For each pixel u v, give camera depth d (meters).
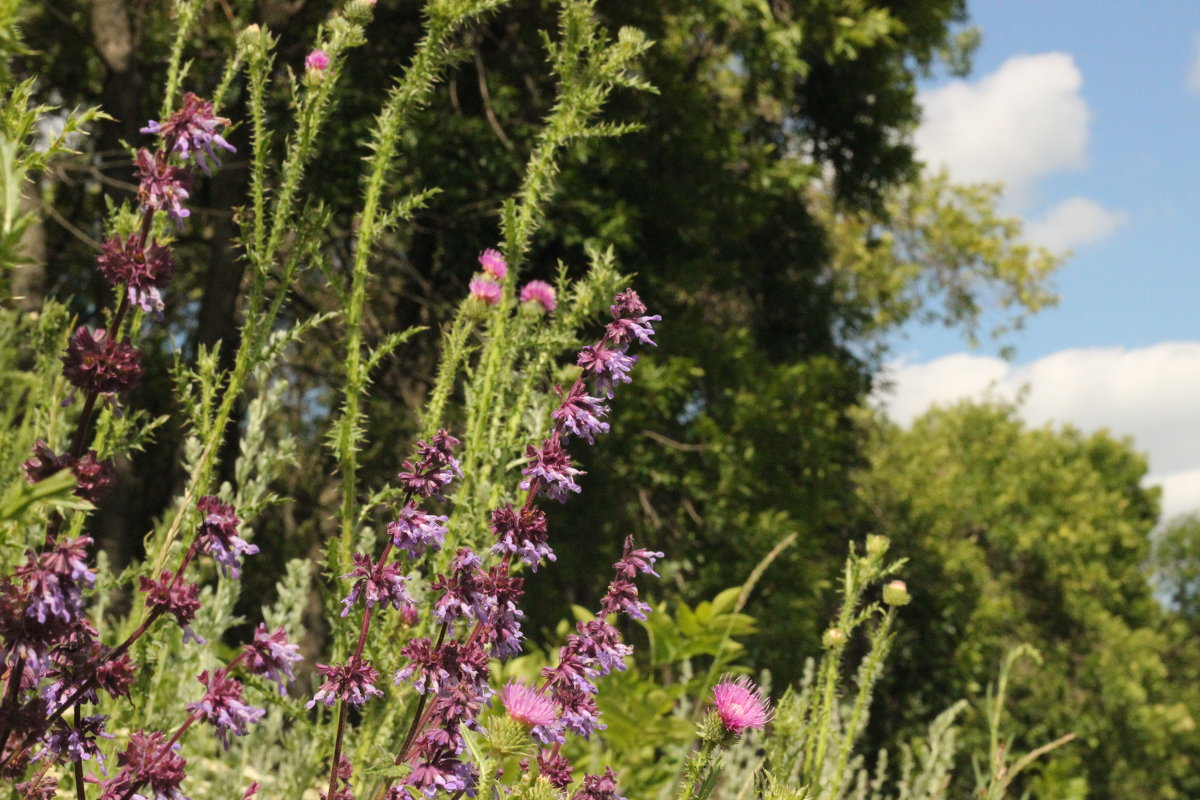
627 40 2.52
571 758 3.38
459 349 2.40
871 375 16.88
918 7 14.81
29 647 1.15
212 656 2.37
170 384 9.81
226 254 9.49
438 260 10.88
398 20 9.65
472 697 1.47
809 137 15.96
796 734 2.07
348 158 9.12
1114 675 24.23
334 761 1.55
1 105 1.47
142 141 9.63
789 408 12.10
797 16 12.25
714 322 15.04
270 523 10.34
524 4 9.56
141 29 10.06
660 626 3.44
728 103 14.06
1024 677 23.64
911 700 16.83
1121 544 30.45
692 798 1.48
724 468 11.10
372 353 2.24
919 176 16.62
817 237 15.86
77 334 1.23
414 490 1.55
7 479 1.20
